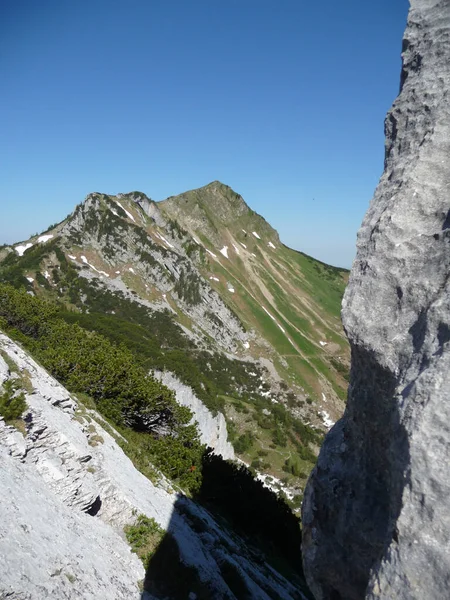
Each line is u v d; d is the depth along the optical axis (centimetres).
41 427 1505
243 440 6438
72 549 1199
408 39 965
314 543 890
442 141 808
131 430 2783
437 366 564
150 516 1633
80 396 2570
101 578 1189
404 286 731
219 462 3152
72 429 1728
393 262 762
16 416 1441
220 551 1858
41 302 4191
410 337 677
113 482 1602
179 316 11288
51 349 2931
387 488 732
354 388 845
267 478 5581
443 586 449
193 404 4925
